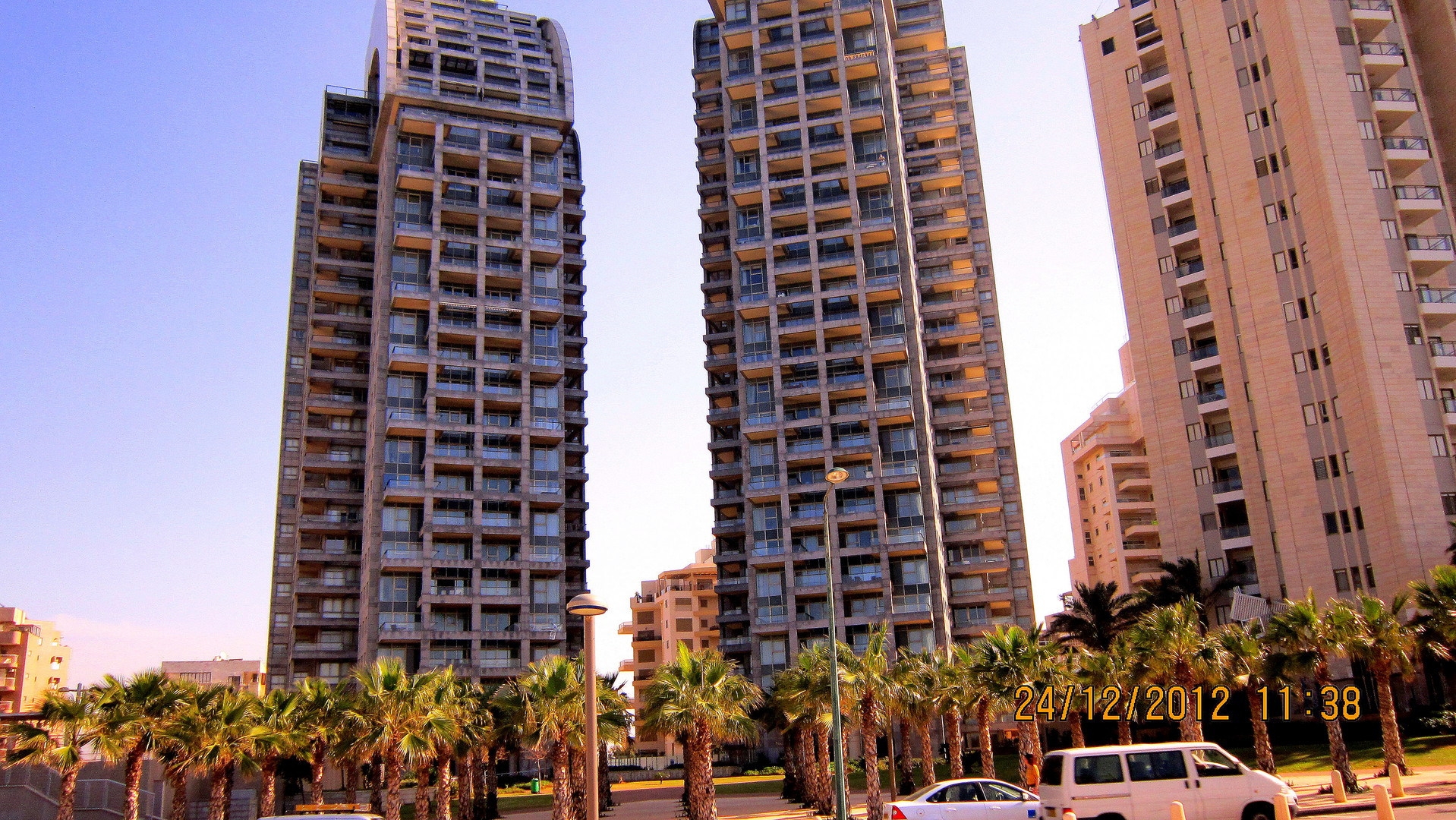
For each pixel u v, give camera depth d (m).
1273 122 84.50
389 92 105.00
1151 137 94.44
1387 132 82.62
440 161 104.19
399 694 43.59
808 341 102.94
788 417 100.69
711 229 126.06
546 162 109.38
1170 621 46.44
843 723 47.34
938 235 120.25
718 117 127.25
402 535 94.81
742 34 111.50
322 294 114.81
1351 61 82.38
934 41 129.50
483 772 60.09
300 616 105.44
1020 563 110.75
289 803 79.81
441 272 101.00
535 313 103.62
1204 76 89.56
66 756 41.97
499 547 97.06
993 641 47.72
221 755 45.53
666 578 159.00
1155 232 92.81
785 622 95.12
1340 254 77.56
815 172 107.00
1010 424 115.25
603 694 46.69
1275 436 80.56
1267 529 81.06
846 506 97.50
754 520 98.81
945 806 32.75
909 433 98.69
